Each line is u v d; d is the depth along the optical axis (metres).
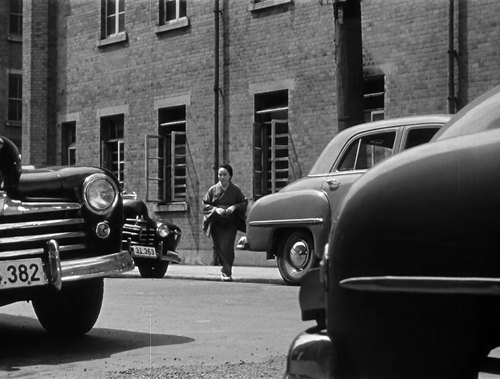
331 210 10.80
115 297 10.43
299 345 2.04
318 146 17.14
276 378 4.89
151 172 20.77
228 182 13.53
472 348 1.73
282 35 17.89
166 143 20.77
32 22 23.81
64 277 5.64
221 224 13.49
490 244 1.68
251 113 18.50
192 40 19.86
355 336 1.86
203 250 19.39
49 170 6.03
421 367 1.78
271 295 10.62
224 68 19.09
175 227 14.84
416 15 15.46
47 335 6.87
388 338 1.81
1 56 32.56
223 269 13.55
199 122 19.61
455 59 14.95
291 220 11.29
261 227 11.76
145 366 5.39
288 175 17.66
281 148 17.83
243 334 6.98
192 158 19.73
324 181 10.97
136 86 21.36
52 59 23.83
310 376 1.98
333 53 16.91
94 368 5.36
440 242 1.74
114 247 6.05
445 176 1.76
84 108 22.91
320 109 17.11
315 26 17.25
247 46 18.59
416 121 10.09
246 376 4.97
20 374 5.18
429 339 1.76
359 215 1.86
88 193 5.93
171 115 20.78
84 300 6.53
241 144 18.67
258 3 18.36
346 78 12.59
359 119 12.62
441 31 15.10
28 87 23.88
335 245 1.90
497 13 14.46
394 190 1.82
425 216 1.76
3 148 5.67
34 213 5.75
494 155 1.71
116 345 6.33
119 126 22.36
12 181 5.76
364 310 1.84
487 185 1.70
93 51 22.62
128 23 21.61
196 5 19.77
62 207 5.82
